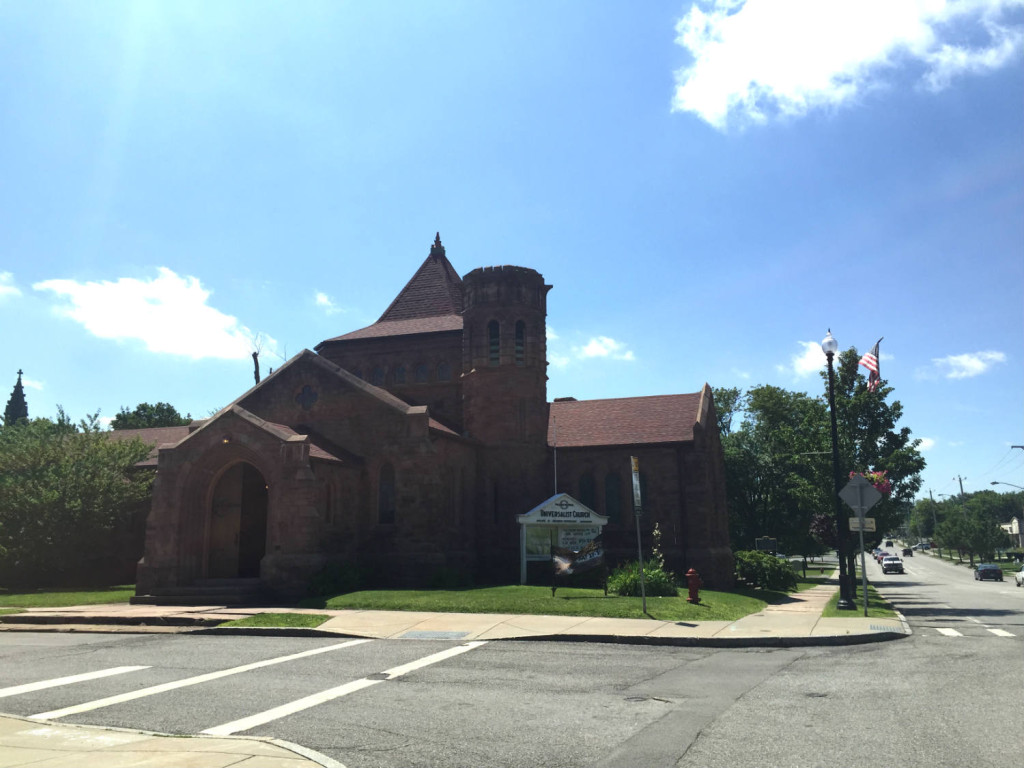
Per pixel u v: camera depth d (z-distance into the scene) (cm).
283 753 738
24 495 3092
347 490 2691
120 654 1437
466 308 3288
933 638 1644
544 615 1866
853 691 1022
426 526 2666
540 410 3206
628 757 725
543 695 1019
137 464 3534
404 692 1048
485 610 1938
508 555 3034
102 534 3250
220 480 2828
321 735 822
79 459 3278
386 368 3638
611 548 3073
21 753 743
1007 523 14688
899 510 3281
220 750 750
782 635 1541
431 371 3581
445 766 708
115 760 712
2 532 3073
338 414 2866
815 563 10056
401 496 2705
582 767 698
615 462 3162
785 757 715
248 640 1614
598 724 855
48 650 1501
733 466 5747
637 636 1529
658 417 3322
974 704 931
